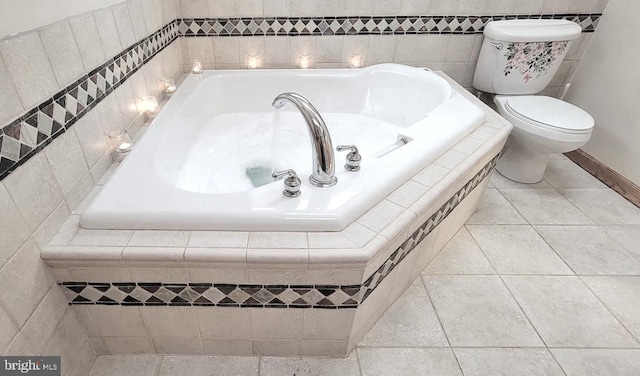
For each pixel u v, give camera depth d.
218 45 2.08
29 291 0.87
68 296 1.00
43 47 0.93
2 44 0.79
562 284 1.48
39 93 0.91
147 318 1.06
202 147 1.80
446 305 1.37
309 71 2.11
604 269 1.56
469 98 1.90
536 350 1.23
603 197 2.02
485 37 2.07
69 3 1.05
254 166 1.74
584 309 1.38
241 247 0.93
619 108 2.04
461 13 2.08
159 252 0.91
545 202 1.96
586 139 1.77
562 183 2.14
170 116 1.58
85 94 1.12
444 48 2.18
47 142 0.94
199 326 1.09
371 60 2.21
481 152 1.39
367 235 0.98
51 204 0.95
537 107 1.93
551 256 1.61
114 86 1.32
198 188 1.55
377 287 1.12
